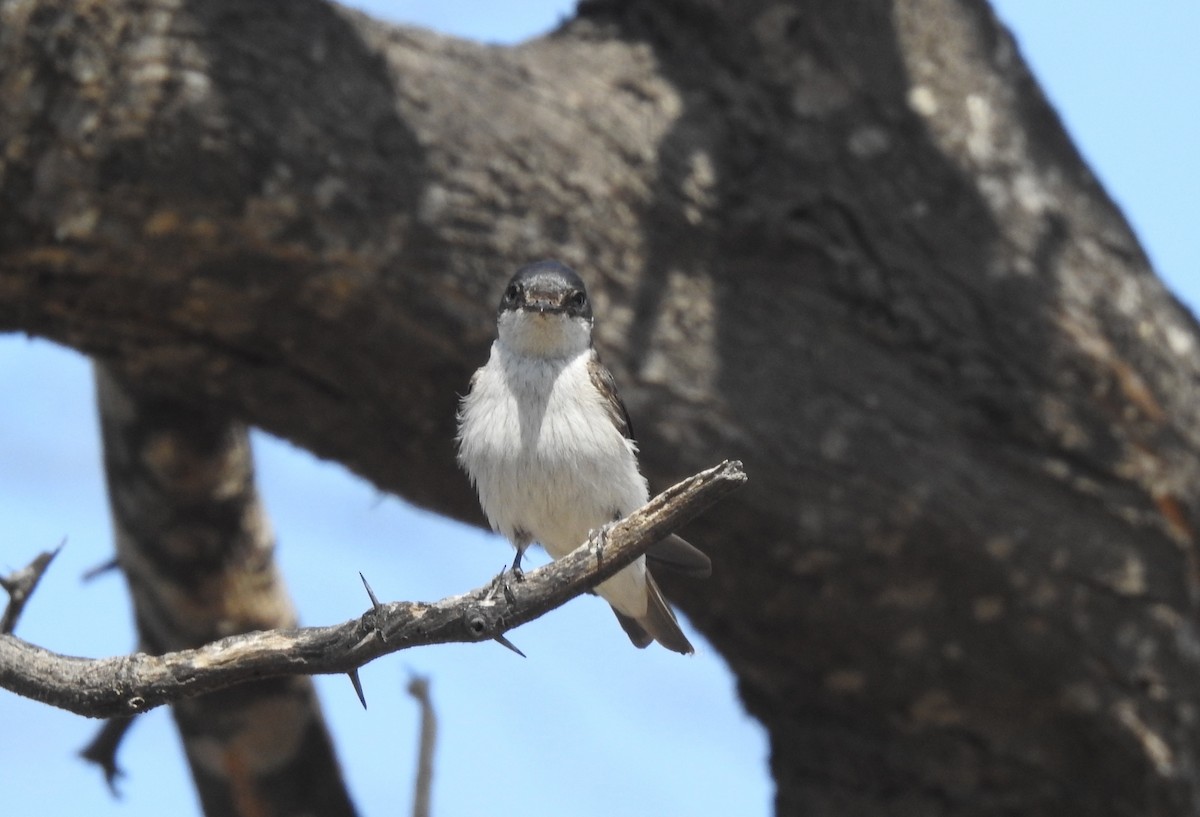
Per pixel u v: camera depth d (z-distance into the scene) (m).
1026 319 11.77
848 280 11.52
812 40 11.87
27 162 9.38
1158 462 11.98
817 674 12.24
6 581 7.30
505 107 10.87
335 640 6.46
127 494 13.33
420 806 10.47
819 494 11.15
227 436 13.09
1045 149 12.47
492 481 9.89
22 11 9.29
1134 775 12.05
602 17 12.16
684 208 11.26
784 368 11.25
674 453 10.94
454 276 10.35
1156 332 12.23
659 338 10.96
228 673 6.54
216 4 9.75
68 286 9.92
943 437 11.49
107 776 12.66
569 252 10.77
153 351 10.59
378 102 10.27
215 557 13.64
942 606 11.59
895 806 12.48
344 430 11.14
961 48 12.33
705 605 11.92
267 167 9.77
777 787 12.99
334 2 10.56
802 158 11.62
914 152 11.87
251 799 13.92
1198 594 12.04
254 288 10.11
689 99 11.64
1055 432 11.71
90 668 6.61
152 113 9.52
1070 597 11.66
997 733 12.11
